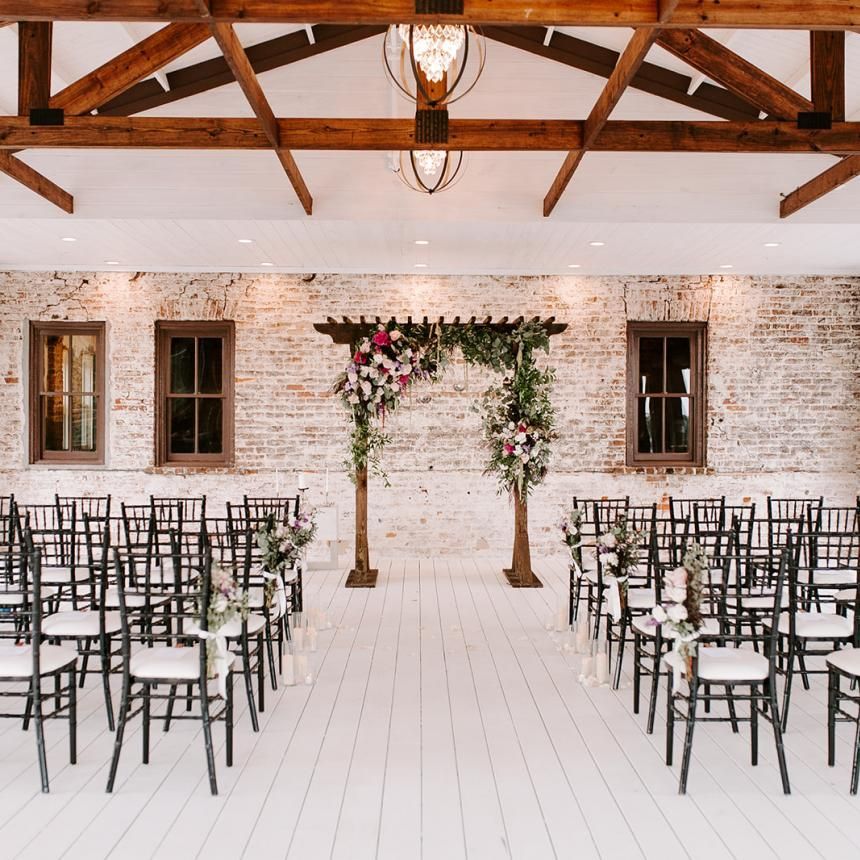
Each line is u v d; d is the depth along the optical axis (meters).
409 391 9.05
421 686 5.24
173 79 6.80
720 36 6.00
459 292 9.62
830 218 6.77
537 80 7.02
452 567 9.20
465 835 3.40
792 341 9.70
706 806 3.66
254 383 9.59
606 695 5.09
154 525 6.17
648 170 6.80
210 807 3.63
